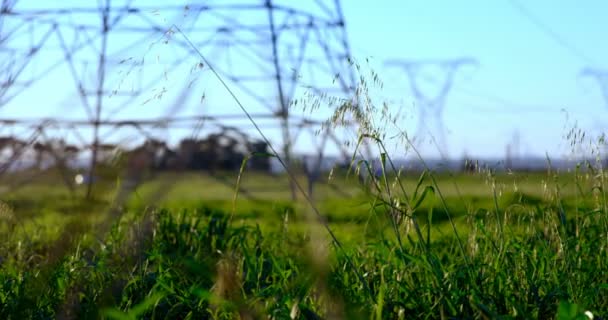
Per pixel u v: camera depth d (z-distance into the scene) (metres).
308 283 2.98
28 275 3.76
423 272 3.57
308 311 2.95
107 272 3.88
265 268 4.06
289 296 3.01
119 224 4.84
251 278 3.59
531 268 3.62
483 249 4.01
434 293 3.33
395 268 3.66
